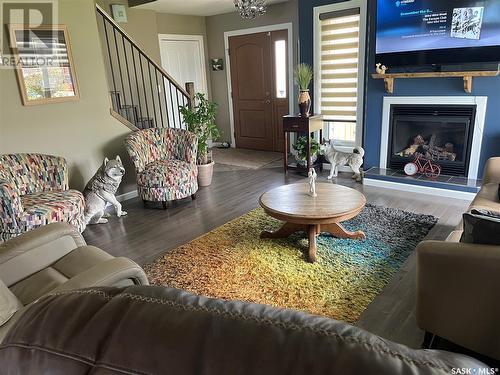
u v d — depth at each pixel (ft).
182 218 12.38
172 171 12.99
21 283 6.27
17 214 9.04
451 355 1.84
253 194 14.42
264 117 21.47
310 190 10.04
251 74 21.17
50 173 11.05
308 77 15.53
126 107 16.47
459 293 5.45
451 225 10.65
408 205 12.28
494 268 5.05
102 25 17.07
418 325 6.07
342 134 17.02
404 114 13.71
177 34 20.84
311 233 9.03
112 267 5.50
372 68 13.99
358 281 8.14
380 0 12.66
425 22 11.97
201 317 1.97
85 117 12.77
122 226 11.98
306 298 7.63
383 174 14.14
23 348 2.08
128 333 1.95
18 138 11.26
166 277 8.67
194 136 14.03
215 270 8.87
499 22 10.75
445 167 13.39
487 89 11.89
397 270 8.51
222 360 1.75
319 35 15.92
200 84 22.67
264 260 9.21
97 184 11.98
